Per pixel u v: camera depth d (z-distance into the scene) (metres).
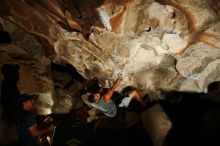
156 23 4.08
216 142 2.69
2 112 4.47
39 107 5.27
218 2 3.65
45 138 4.62
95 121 4.59
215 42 4.09
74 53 4.87
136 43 4.43
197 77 4.64
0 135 4.34
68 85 5.54
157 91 5.03
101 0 3.99
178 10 3.87
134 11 4.03
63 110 5.46
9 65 4.86
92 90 5.07
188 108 3.55
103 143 3.82
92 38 4.52
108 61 4.82
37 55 5.04
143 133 3.72
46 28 4.57
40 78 5.15
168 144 3.14
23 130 4.07
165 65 4.68
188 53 4.36
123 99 4.86
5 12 4.38
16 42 4.86
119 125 4.35
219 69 4.50
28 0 4.20
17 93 4.75
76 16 4.25
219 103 3.23
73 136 3.94
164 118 3.43
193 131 2.99
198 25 3.96
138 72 4.88
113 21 4.20
